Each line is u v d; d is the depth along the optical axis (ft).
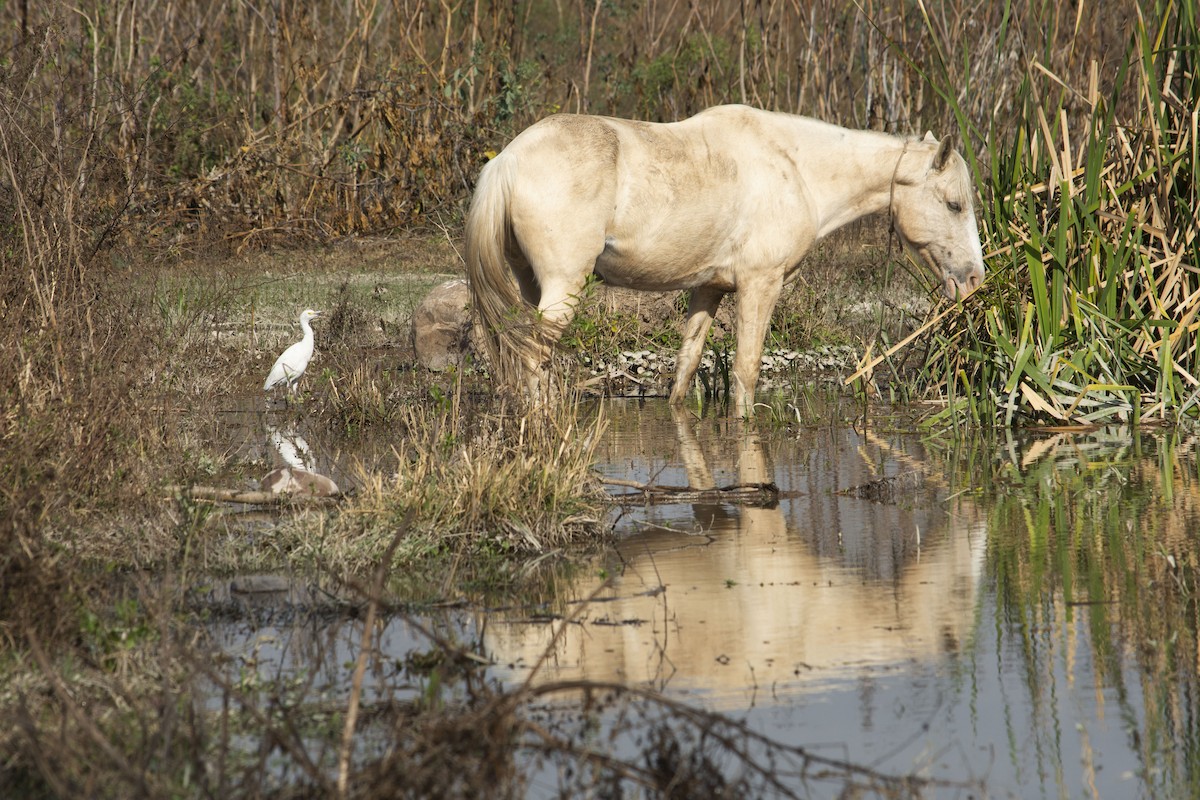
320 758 41.65
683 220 98.27
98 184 116.57
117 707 45.91
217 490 76.07
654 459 93.97
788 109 197.26
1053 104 147.23
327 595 60.08
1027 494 81.10
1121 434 101.19
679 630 56.18
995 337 108.27
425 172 213.66
